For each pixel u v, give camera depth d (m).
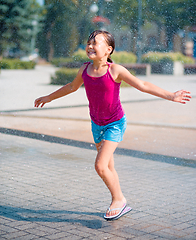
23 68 33.47
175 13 35.91
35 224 2.92
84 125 8.06
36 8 41.47
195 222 3.03
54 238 2.66
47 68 35.06
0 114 9.38
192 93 15.15
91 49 2.81
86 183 4.08
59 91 3.20
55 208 3.30
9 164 4.82
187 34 37.50
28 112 9.85
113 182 3.04
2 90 15.61
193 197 3.65
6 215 3.11
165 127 7.91
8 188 3.85
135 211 3.26
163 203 3.47
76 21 27.69
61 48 28.83
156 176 4.39
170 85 18.70
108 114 2.96
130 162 5.06
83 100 13.03
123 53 27.36
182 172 4.59
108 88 2.86
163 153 5.59
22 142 6.24
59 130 7.38
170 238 2.70
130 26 35.91
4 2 40.97
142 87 2.84
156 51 36.34
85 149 5.85
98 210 3.27
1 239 2.62
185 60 30.34
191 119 9.07
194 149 5.88
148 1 35.41
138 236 2.73
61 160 5.12
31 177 4.27
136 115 9.70
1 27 41.97
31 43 42.56
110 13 31.58
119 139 3.01
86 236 2.71
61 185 3.99
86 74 2.92
